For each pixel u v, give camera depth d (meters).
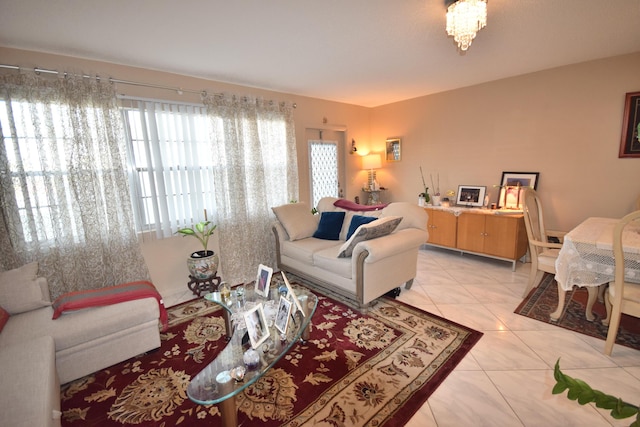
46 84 2.50
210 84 3.57
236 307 2.20
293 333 1.90
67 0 1.82
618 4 2.09
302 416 1.67
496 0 2.02
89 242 2.74
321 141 4.95
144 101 3.08
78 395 1.89
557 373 0.68
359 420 1.63
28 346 1.68
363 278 2.65
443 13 2.15
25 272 2.23
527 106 3.83
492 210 3.99
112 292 2.28
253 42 2.56
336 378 1.95
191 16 2.08
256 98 3.85
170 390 1.91
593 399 0.64
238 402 1.78
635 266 1.96
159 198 3.24
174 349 2.34
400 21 2.26
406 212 3.18
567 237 2.23
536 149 3.83
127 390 1.92
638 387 1.78
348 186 5.41
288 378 1.96
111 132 2.80
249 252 3.87
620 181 3.33
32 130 2.49
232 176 3.64
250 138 3.79
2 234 2.42
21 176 2.45
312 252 3.21
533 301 2.90
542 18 2.29
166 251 3.34
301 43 2.61
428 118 4.81
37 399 1.32
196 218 3.53
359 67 3.29
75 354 1.95
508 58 3.19
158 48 2.61
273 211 3.76
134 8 1.95
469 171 4.46
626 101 3.19
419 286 3.33
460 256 4.37
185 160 3.40
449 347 2.22
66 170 2.64
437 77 3.80
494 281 3.42
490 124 4.16
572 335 2.32
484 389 1.81
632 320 2.49
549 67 3.56
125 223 2.92
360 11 2.10
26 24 2.09
